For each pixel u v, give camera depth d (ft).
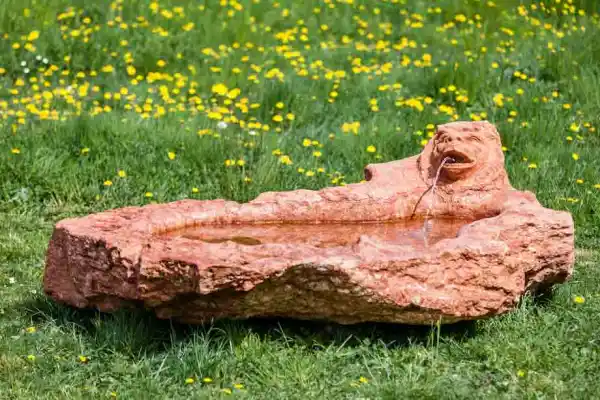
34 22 57.82
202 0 64.18
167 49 57.00
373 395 25.31
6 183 42.14
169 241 26.50
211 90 52.54
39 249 36.99
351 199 31.81
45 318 30.37
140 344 27.68
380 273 26.00
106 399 25.31
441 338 28.17
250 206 31.37
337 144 45.78
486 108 50.06
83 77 54.24
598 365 27.02
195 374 26.21
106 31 58.03
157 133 45.65
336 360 27.14
